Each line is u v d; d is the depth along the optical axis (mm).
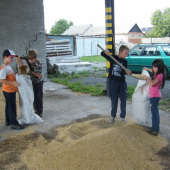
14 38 8445
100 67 14805
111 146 3041
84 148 2982
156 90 3574
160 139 3527
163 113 4965
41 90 4551
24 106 4090
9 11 8117
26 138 3629
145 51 10617
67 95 6855
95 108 5414
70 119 4590
